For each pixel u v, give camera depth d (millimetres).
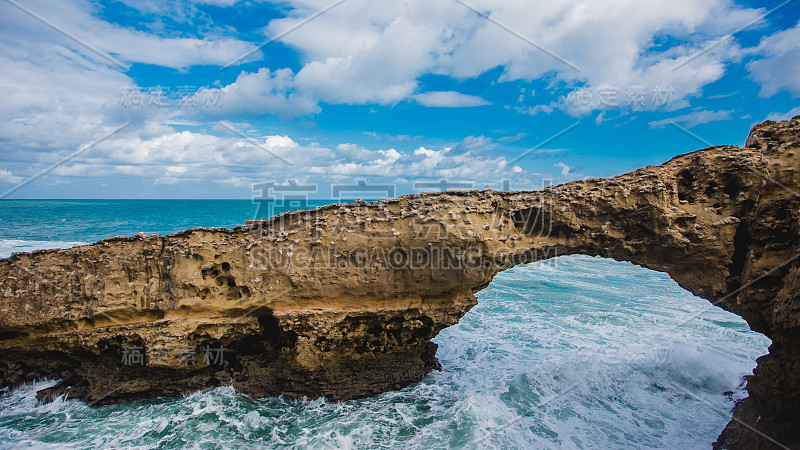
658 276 25609
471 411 10445
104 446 9219
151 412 10484
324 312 10258
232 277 10594
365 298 10477
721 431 9859
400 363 11719
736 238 8969
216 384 11430
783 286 7703
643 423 10211
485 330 16391
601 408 10836
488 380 12258
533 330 16234
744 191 8539
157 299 10633
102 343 10617
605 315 17688
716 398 11328
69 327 10633
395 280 10289
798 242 7684
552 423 10125
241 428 9914
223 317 10625
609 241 9758
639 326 16438
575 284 23500
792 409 7039
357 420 10266
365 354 11172
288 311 10281
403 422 10188
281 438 9609
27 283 10547
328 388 11047
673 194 9172
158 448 9219
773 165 8242
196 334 10555
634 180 9469
